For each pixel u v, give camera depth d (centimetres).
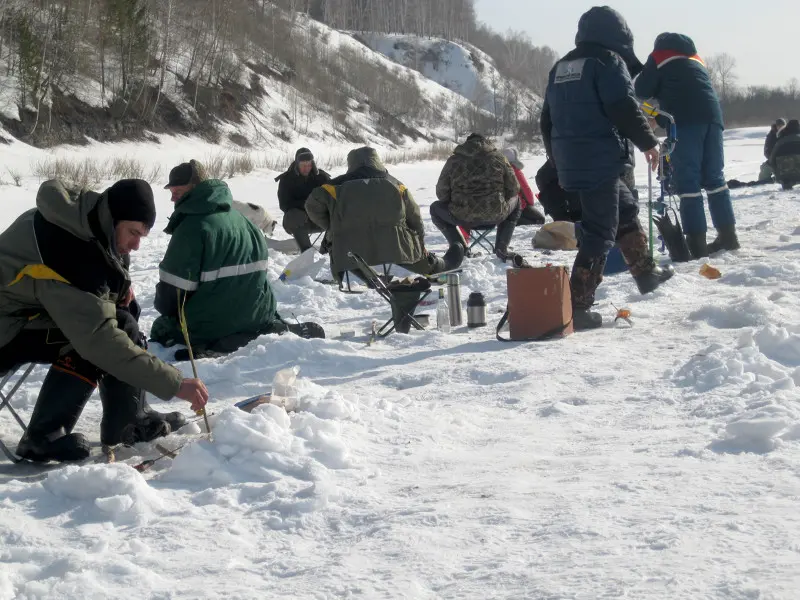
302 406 447
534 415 449
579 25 683
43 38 3994
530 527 296
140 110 4428
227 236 691
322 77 7256
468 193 1085
